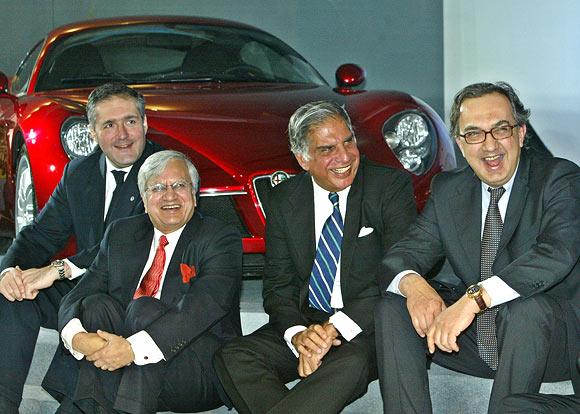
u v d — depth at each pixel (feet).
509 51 21.22
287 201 10.59
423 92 27.27
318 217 10.56
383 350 9.30
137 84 15.67
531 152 9.87
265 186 13.12
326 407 9.37
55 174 13.39
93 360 9.83
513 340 8.80
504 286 8.98
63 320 10.28
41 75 15.98
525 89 20.79
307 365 9.80
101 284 10.73
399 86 27.45
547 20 20.51
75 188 11.75
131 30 16.93
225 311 10.28
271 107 14.29
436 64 27.20
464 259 9.77
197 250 10.50
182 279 10.43
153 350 9.82
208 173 13.07
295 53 17.16
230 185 13.05
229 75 16.07
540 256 9.04
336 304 10.48
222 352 9.99
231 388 9.91
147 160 10.41
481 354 9.85
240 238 10.72
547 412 8.51
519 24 20.98
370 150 13.64
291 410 9.35
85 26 17.12
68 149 13.47
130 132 11.36
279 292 10.56
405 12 27.30
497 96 9.36
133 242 10.68
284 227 10.57
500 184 9.60
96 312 10.18
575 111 20.01
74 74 15.97
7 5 30.83
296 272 10.66
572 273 9.34
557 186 9.44
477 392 10.70
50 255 12.05
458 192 9.90
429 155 14.02
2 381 10.93
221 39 16.89
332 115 10.12
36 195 13.51
